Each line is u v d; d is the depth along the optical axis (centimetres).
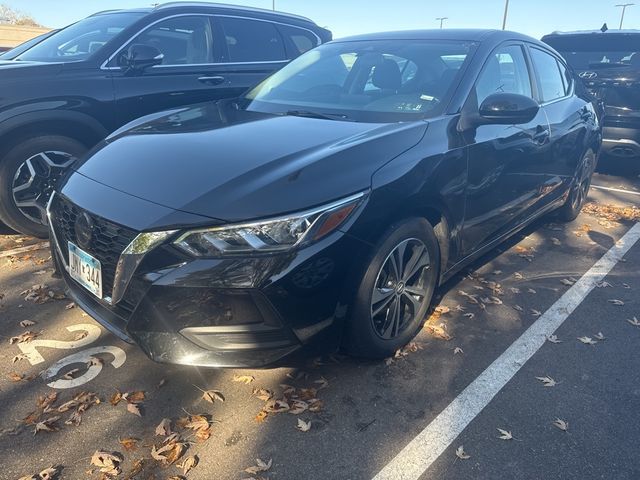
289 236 210
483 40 352
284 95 358
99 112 426
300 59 404
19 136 398
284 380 259
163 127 300
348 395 249
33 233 421
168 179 231
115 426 228
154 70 462
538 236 471
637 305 344
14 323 305
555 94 443
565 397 251
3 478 200
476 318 322
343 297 235
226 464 209
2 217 407
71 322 307
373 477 204
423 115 299
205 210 211
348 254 228
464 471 207
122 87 438
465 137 294
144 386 253
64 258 268
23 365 267
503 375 267
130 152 263
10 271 371
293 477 204
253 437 223
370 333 254
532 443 222
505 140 329
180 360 221
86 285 246
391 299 266
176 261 211
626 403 247
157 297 213
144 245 212
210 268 207
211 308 213
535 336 304
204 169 233
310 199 217
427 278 288
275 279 210
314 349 234
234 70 520
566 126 428
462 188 291
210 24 510
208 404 242
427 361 277
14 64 416
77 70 420
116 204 226
